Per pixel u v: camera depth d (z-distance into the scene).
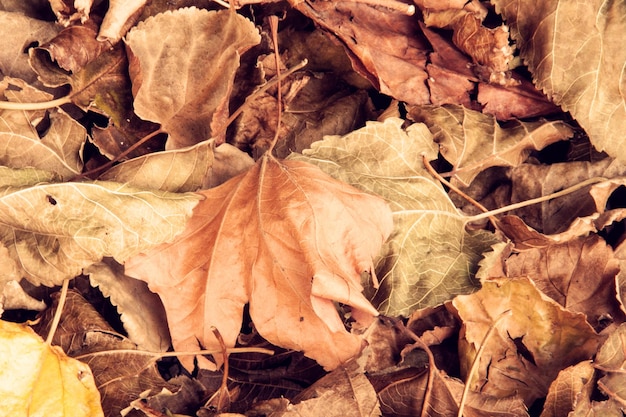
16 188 0.50
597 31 0.56
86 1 0.52
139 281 0.52
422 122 0.57
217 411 0.51
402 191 0.55
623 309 0.56
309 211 0.51
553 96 0.56
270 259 0.50
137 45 0.52
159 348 0.52
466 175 0.57
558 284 0.57
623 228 0.58
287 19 0.57
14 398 0.48
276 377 0.54
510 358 0.56
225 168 0.54
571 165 0.58
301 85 0.56
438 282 0.54
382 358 0.55
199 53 0.52
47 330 0.51
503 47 0.56
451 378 0.54
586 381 0.54
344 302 0.49
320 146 0.55
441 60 0.58
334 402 0.50
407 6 0.57
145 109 0.53
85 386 0.49
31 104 0.52
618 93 0.56
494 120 0.58
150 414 0.50
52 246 0.50
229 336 0.51
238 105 0.55
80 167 0.54
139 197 0.51
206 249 0.51
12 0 0.55
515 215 0.58
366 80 0.58
